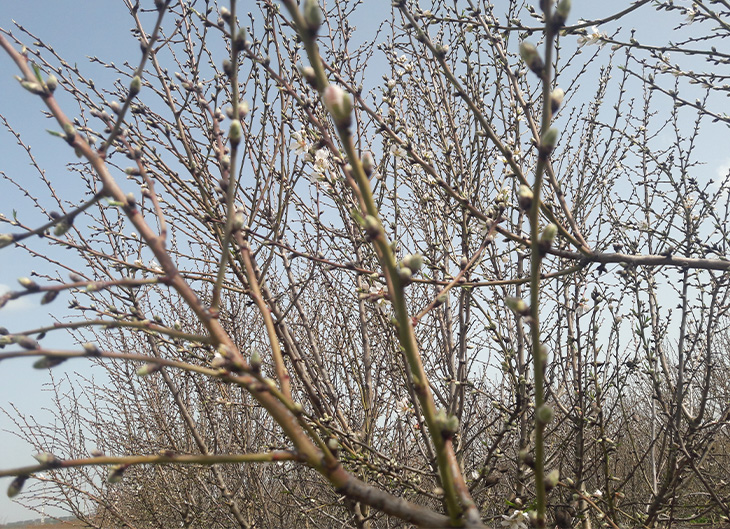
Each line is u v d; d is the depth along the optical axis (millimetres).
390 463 3463
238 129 1184
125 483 7605
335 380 4883
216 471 5402
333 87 914
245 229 2824
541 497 962
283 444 5000
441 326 4199
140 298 4605
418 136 4527
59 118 1164
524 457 1022
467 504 924
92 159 1167
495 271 4117
